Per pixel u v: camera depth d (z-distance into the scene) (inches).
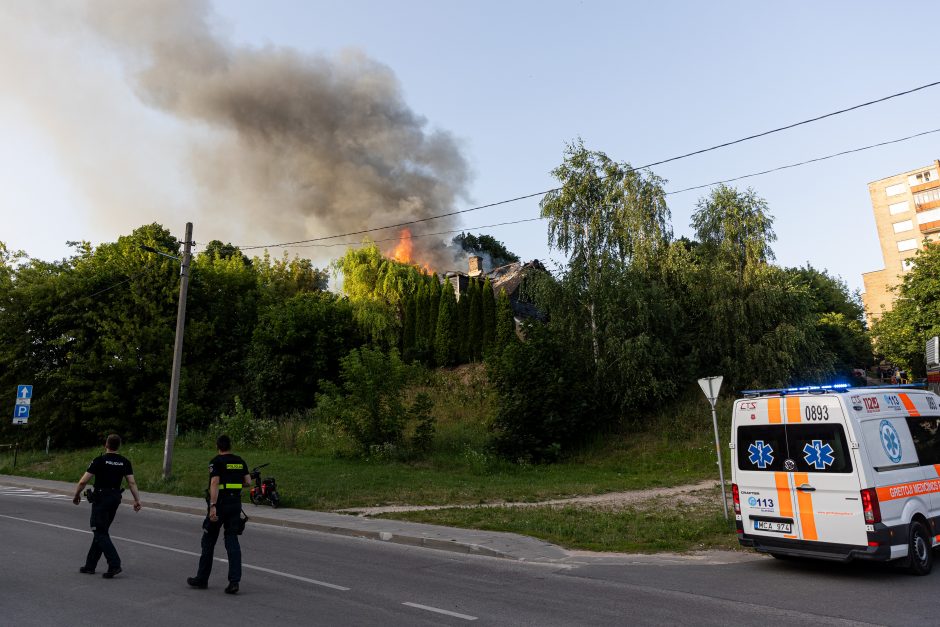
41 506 615.2
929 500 340.2
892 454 329.4
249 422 1075.9
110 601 256.4
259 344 1397.6
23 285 1300.4
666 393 1029.8
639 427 1049.5
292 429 1045.8
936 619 235.6
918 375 1525.6
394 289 1651.1
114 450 318.3
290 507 594.6
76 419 1267.2
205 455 948.6
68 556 354.6
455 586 297.3
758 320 1111.0
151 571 318.3
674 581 310.2
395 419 919.7
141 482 779.4
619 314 1034.7
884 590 284.2
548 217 1118.4
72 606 247.8
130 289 1332.4
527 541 414.6
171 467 765.9
